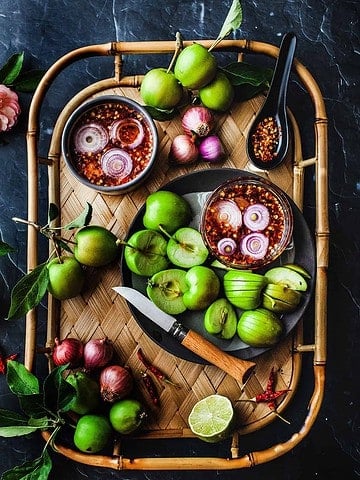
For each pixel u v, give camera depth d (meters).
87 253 0.73
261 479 0.85
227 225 0.75
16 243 0.88
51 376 0.70
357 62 0.89
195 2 0.90
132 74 0.88
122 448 0.83
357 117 0.89
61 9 0.90
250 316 0.73
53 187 0.78
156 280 0.74
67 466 0.85
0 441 0.85
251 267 0.74
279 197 0.74
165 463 0.75
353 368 0.86
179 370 0.78
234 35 0.89
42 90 0.76
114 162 0.75
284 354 0.78
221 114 0.79
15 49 0.90
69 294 0.75
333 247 0.88
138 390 0.78
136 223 0.75
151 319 0.75
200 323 0.76
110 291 0.78
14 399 0.85
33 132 0.76
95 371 0.78
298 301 0.74
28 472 0.73
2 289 0.87
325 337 0.76
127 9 0.90
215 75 0.75
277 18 0.90
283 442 0.78
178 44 0.76
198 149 0.78
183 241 0.74
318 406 0.75
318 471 0.85
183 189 0.76
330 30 0.90
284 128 0.77
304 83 0.77
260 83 0.77
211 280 0.73
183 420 0.78
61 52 0.90
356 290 0.87
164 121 0.78
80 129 0.75
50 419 0.74
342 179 0.89
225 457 0.84
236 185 0.74
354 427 0.86
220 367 0.74
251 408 0.78
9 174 0.89
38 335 0.86
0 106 0.85
